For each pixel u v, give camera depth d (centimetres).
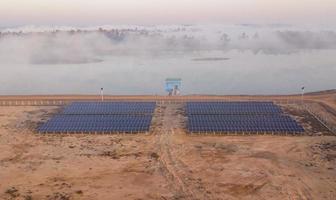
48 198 5456
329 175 6044
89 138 7850
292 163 6512
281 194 5475
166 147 7294
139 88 12950
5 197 5500
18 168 6469
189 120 8462
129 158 6819
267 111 9112
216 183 5831
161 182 5897
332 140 7575
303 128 8250
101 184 5862
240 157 6762
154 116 9144
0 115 9575
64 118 8762
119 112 9262
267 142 7481
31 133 8250
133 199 5403
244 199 5359
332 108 9675
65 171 6334
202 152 7012
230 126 8144
